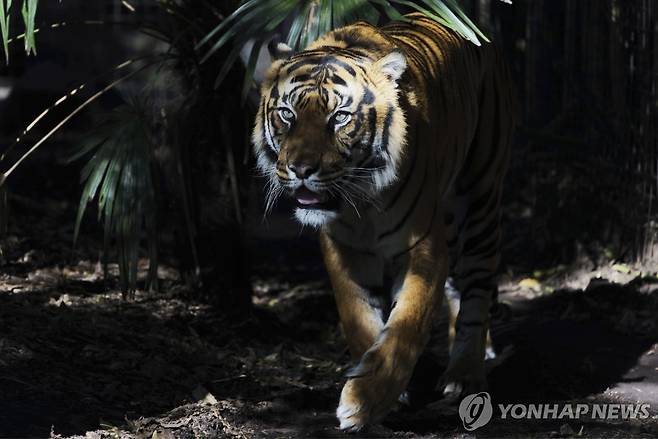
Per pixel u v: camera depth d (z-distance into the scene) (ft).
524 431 23.88
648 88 38.55
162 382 26.23
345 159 21.18
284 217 51.24
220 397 25.82
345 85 21.22
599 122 40.73
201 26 30.76
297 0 22.66
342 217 22.59
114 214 28.32
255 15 22.29
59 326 28.43
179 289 33.91
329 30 23.26
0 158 29.19
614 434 23.65
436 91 23.99
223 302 32.73
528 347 31.04
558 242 40.81
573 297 36.11
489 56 27.94
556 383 27.71
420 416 24.88
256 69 29.32
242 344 30.86
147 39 69.21
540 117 44.93
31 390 23.89
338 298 23.57
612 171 39.86
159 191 29.40
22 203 45.65
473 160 27.48
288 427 23.80
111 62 68.13
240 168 32.37
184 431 22.89
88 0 71.10
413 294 22.47
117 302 32.27
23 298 30.96
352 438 22.99
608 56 40.68
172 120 30.81
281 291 38.60
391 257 23.11
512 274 39.75
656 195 38.50
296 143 20.94
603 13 40.60
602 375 28.50
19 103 58.13
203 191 32.35
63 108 58.08
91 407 23.68
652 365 29.35
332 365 30.04
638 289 35.96
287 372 28.71
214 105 31.35
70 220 44.50
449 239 28.81
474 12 45.24
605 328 33.12
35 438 21.45
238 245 32.76
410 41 24.49
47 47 66.90
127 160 28.35
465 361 26.48
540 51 44.80
